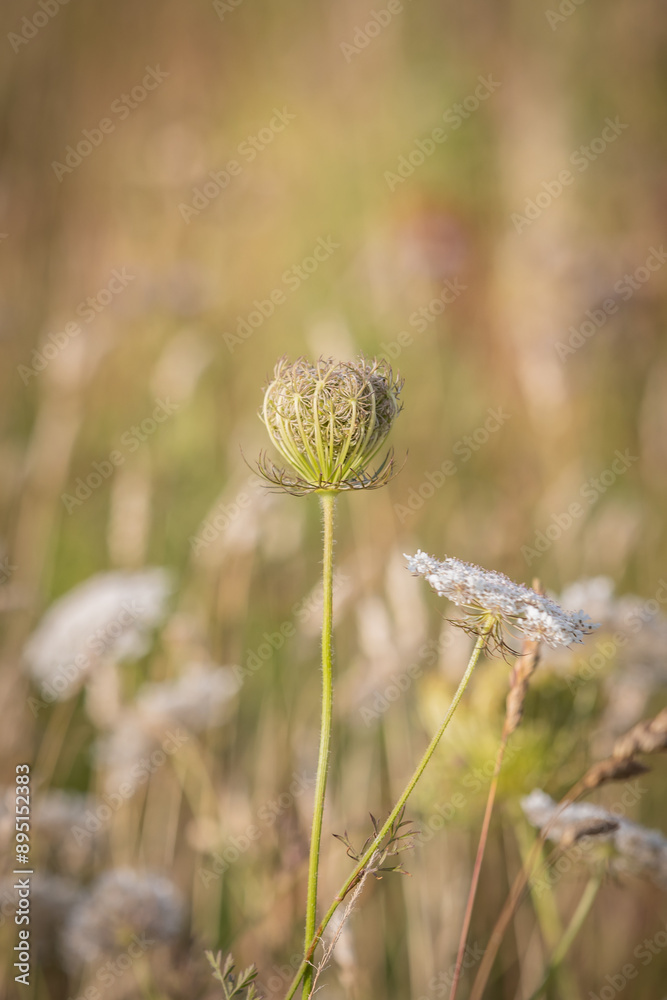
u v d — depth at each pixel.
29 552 5.09
